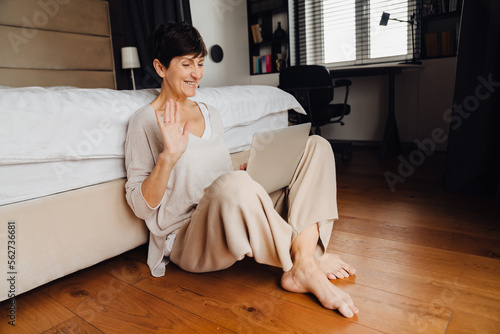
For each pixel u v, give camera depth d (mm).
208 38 4180
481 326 905
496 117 1918
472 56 1933
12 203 994
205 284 1177
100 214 1162
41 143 1027
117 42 3898
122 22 3934
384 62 3863
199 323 968
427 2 3486
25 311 1064
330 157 1236
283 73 3260
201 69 1107
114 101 1231
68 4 3277
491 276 1151
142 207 1094
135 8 3520
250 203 948
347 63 4121
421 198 2031
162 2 3379
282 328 929
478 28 1895
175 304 1066
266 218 975
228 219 951
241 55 4609
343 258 1328
